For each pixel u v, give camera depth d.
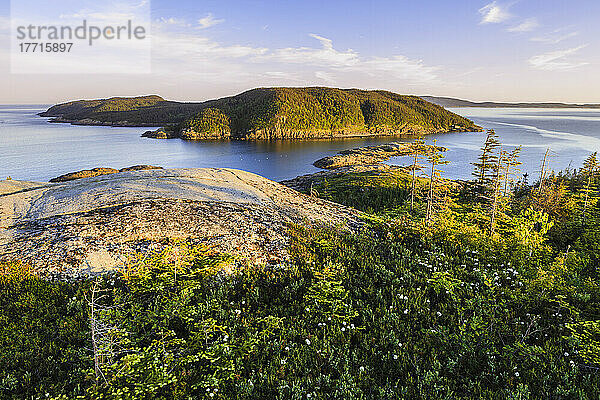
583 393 7.11
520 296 10.84
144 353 7.52
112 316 8.78
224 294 10.66
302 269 12.52
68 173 105.69
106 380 6.81
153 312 9.14
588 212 30.45
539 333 9.34
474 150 189.38
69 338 8.24
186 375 7.45
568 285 11.66
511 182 35.88
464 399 7.11
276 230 15.20
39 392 6.75
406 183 65.75
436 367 7.93
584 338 8.75
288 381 7.54
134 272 10.83
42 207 15.42
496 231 21.33
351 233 16.61
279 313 10.05
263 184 22.61
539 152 162.75
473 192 48.94
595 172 45.81
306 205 20.25
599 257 17.59
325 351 8.37
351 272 12.41
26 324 8.73
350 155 167.50
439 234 16.14
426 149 26.78
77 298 9.87
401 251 14.38
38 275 10.74
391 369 7.98
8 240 12.50
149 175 20.89
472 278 12.23
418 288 11.16
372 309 10.33
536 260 14.24
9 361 7.46
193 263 11.78
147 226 13.73
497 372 7.96
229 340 8.54
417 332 9.25
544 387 7.38
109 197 16.27
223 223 14.86
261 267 12.43
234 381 7.53
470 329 9.25
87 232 13.02
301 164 157.50
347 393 7.18
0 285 10.13
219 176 22.16
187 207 15.82
